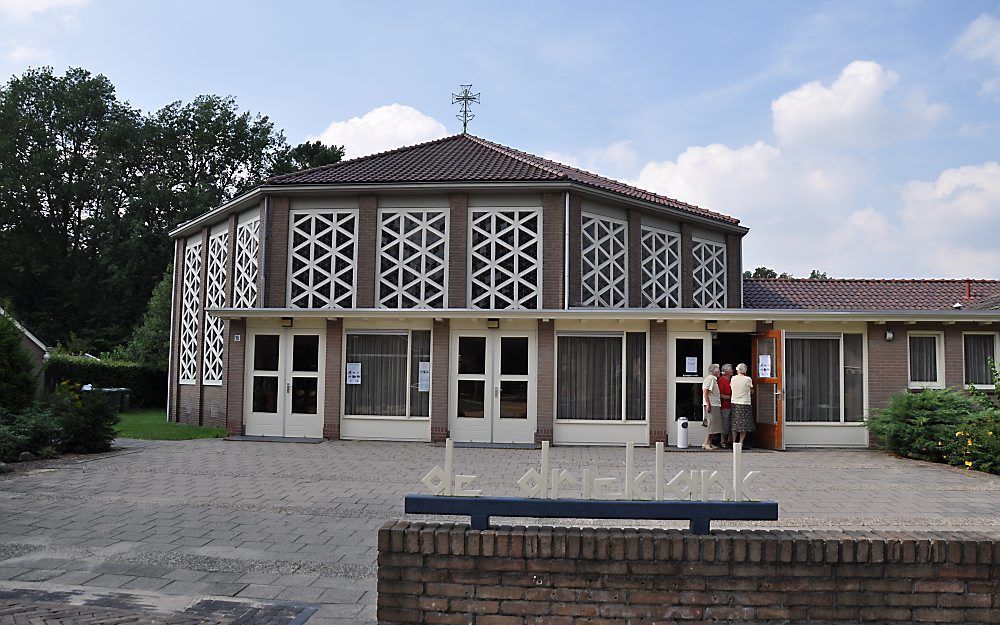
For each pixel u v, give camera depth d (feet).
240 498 32.53
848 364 55.83
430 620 13.39
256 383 58.08
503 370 55.26
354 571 21.50
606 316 53.83
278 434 57.47
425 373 56.34
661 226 67.10
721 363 60.64
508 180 58.18
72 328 147.54
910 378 55.57
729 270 73.41
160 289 113.29
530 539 13.32
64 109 154.81
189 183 157.17
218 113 162.20
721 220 71.00
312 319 57.21
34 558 22.57
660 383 54.54
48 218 153.69
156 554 23.16
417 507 13.89
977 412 46.85
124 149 154.92
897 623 13.01
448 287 59.00
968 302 69.77
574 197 59.31
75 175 157.17
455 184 58.90
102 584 20.02
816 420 55.62
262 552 23.52
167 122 159.43
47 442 46.21
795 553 13.08
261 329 58.08
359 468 42.14
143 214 146.20
